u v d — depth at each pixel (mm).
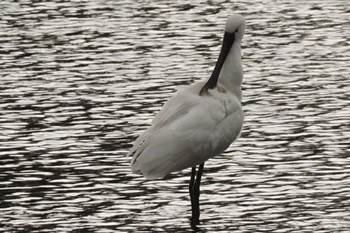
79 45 26000
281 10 30453
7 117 19516
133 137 18203
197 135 13703
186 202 15016
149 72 23203
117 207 14758
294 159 16875
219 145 14062
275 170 16328
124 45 25969
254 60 24359
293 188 15484
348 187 15469
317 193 15227
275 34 27172
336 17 29328
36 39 26703
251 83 22172
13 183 15742
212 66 23734
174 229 13859
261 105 20328
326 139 17969
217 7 30969
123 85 22062
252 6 31141
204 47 25703
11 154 17172
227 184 15727
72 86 22000
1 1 32000
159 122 13844
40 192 15344
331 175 16031
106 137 18203
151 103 20578
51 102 20656
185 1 31953
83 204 14859
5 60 24422
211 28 27922
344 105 20266
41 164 16656
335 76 22719
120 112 19906
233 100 14156
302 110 19922
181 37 26859
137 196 15258
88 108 20203
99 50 25438
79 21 28922
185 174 16297
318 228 13820
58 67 23734
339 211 14469
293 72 23141
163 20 29016
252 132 18469
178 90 14242
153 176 13672
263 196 15164
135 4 31500
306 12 30125
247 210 14594
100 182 15828
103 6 31188
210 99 13930
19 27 28172
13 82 22328
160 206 14820
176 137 13641
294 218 14227
